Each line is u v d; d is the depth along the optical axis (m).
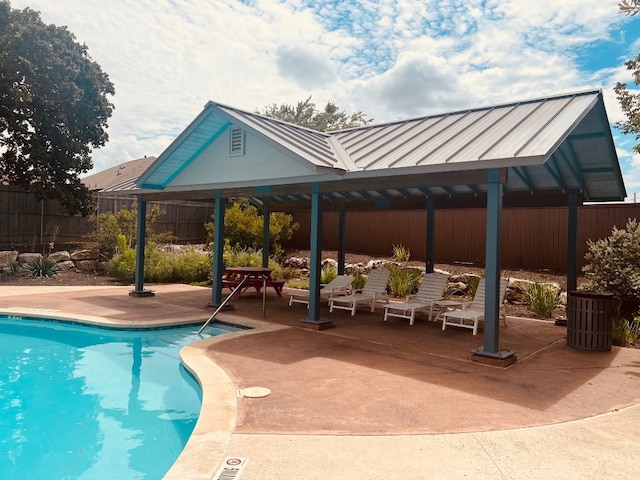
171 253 18.16
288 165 9.45
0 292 13.43
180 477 3.44
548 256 14.67
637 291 9.20
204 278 16.61
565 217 14.35
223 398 5.17
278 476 3.49
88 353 8.09
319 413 4.77
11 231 17.89
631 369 6.61
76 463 4.43
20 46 17.05
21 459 4.51
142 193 12.94
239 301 12.45
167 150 10.86
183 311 10.72
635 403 5.23
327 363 6.66
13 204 17.94
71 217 19.80
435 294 10.61
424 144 8.50
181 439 4.94
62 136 18.36
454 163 6.69
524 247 15.12
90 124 19.20
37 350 8.28
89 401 6.00
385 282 11.53
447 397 5.32
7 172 19.36
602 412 4.94
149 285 15.70
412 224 17.77
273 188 9.88
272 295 13.70
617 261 9.56
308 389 5.52
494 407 5.03
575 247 10.01
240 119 9.54
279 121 11.21
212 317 9.44
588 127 8.43
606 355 7.41
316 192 9.14
